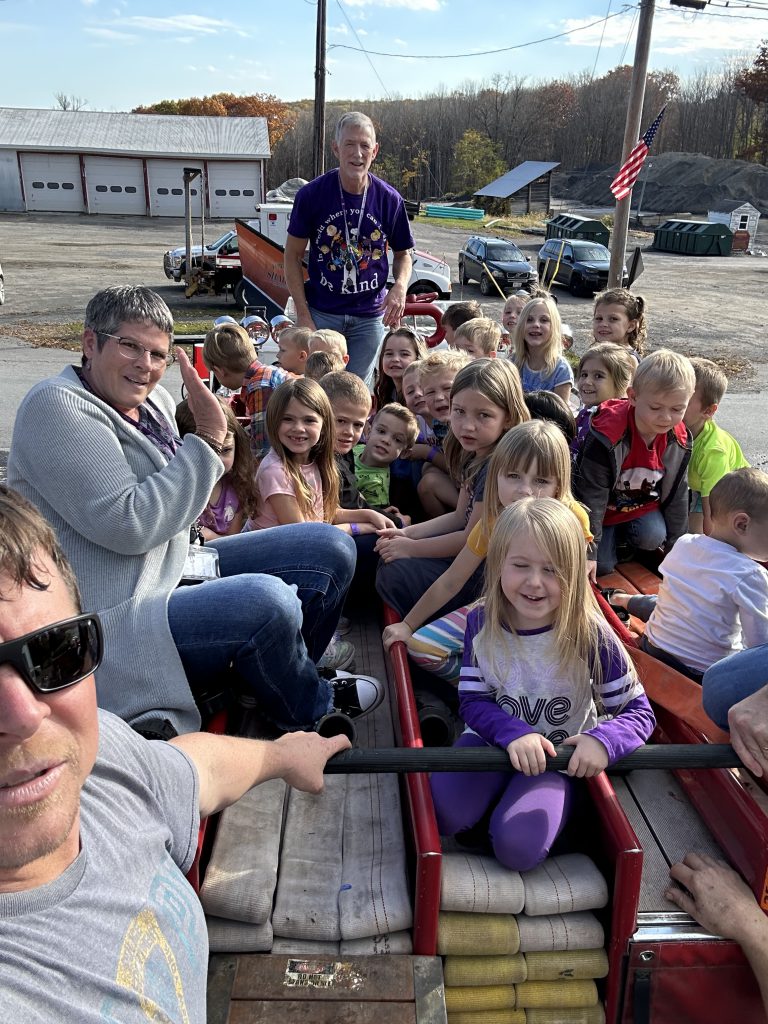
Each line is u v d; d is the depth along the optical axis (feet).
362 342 12.39
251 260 38.06
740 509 5.91
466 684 5.21
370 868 4.67
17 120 109.81
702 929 4.52
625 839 4.30
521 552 4.86
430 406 9.45
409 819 4.82
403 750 4.50
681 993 4.52
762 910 4.54
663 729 6.01
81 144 105.60
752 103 175.11
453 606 6.86
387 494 8.99
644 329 13.17
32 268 59.47
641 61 32.45
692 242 86.12
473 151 160.35
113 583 4.99
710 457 8.94
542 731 5.09
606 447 7.97
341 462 8.77
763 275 70.03
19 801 2.51
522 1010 4.47
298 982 4.11
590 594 5.07
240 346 11.30
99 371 5.12
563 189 166.20
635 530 8.61
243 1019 3.92
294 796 5.31
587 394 10.60
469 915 4.42
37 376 28.58
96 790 3.24
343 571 6.18
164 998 2.87
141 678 4.83
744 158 168.66
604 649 5.01
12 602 2.47
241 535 6.41
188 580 5.61
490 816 5.05
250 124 114.11
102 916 2.85
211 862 4.57
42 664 2.49
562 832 5.17
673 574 6.31
